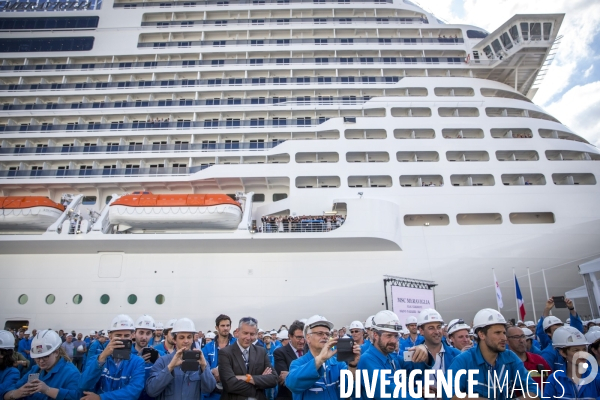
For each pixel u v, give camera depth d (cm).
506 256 2023
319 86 2512
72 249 2067
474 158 2322
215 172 2245
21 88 2552
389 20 2775
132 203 2045
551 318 790
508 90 2506
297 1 2786
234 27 2711
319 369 452
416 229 2072
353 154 2316
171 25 2759
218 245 2020
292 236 1969
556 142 2288
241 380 557
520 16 2355
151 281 2033
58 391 507
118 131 2394
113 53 2659
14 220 2073
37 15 2758
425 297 1783
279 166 2236
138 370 564
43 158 2325
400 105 2403
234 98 2517
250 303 1984
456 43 2639
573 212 2098
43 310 2020
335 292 1988
